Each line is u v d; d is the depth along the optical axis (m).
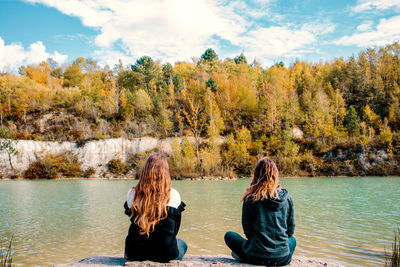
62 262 6.53
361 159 50.84
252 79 83.12
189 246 7.70
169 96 74.25
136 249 3.34
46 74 91.12
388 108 63.03
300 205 15.44
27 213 13.66
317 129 56.41
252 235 3.60
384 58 74.44
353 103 68.75
